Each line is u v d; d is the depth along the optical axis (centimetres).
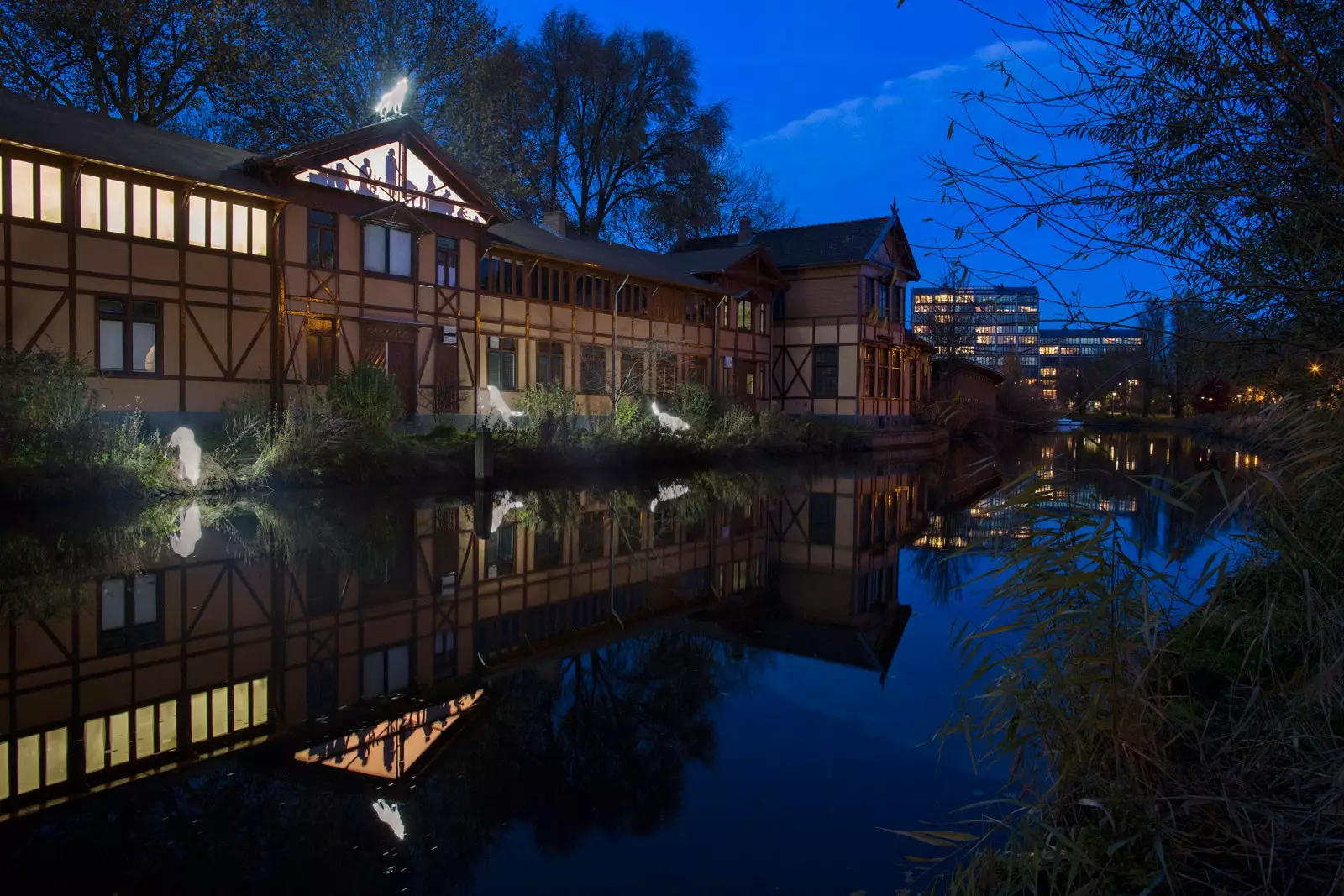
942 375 4316
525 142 3822
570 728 493
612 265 2833
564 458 2102
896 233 3862
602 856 346
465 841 359
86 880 321
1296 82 291
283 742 460
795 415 3591
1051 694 327
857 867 338
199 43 2452
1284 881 271
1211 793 312
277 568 898
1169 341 363
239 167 1914
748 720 511
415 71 2927
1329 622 332
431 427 2172
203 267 1758
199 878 324
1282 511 346
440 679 571
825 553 1128
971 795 407
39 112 1695
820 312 3756
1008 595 342
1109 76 314
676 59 4050
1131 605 325
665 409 2705
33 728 473
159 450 1472
